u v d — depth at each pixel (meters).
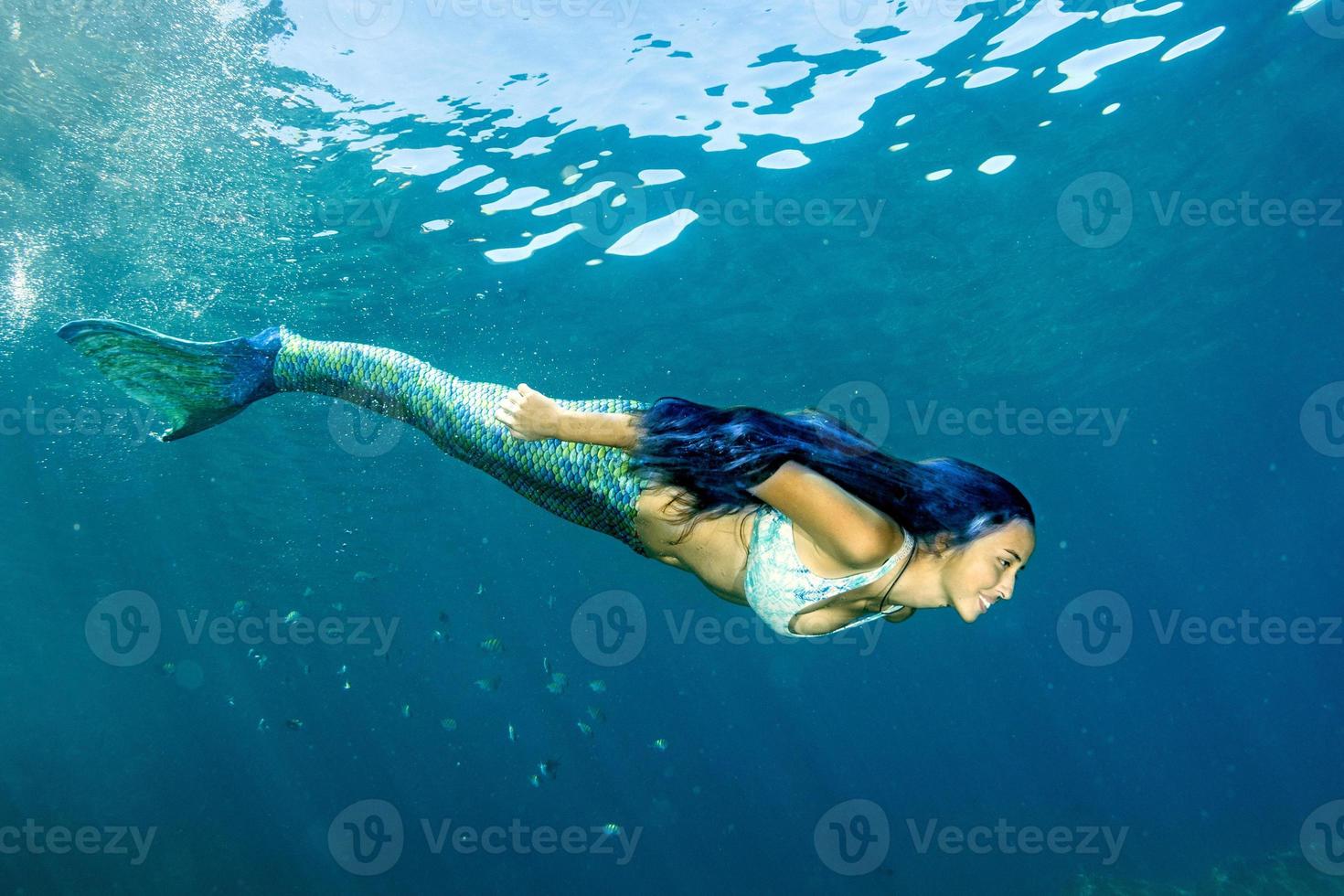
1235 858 25.92
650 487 2.86
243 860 33.62
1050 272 20.45
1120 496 51.16
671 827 50.38
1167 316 26.70
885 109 12.91
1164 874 30.59
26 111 10.66
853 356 22.08
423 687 65.38
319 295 14.91
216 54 10.09
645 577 38.41
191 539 29.70
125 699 63.84
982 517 2.57
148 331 3.31
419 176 12.48
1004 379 27.41
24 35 9.65
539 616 47.47
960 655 94.19
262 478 24.08
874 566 2.58
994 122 13.88
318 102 10.95
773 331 19.61
